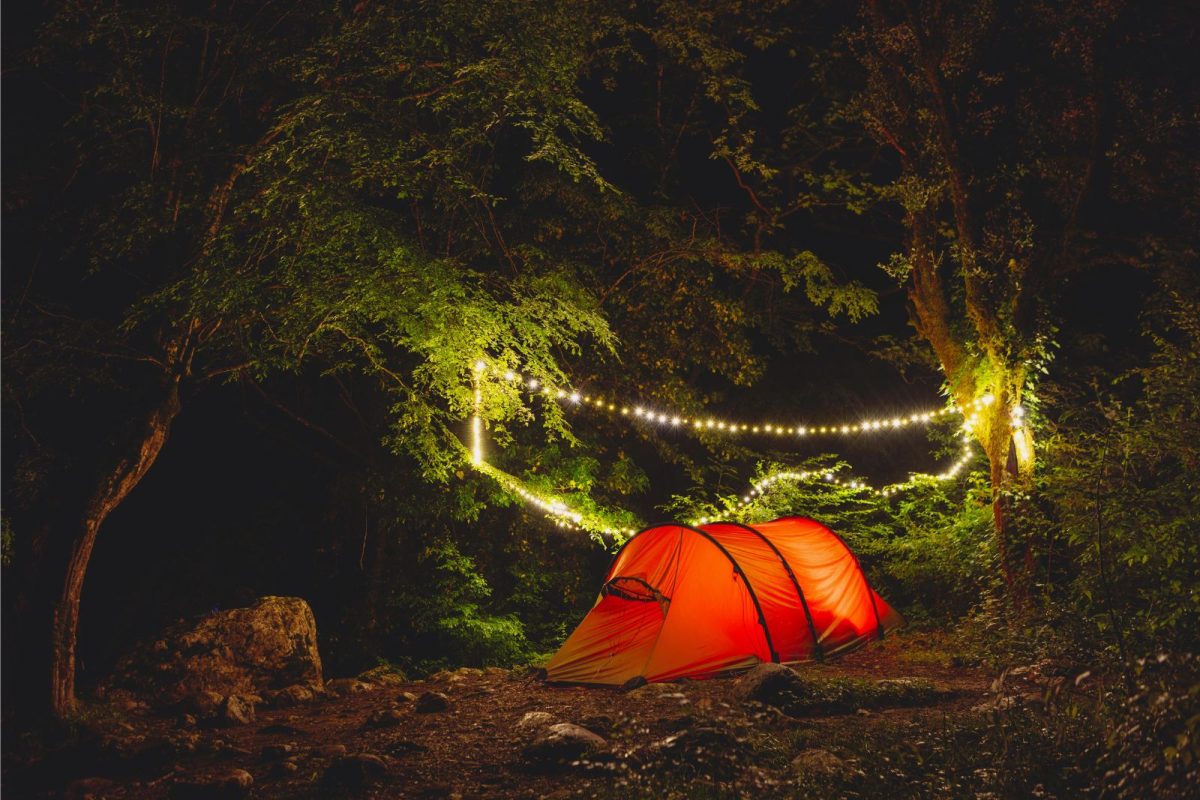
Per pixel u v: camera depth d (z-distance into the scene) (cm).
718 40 1533
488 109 987
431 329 1041
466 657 1547
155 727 889
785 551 1121
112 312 1042
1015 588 1135
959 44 1293
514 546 1628
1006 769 556
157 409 951
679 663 982
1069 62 1305
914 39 1304
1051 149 1380
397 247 952
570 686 985
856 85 1661
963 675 975
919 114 1368
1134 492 941
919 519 1542
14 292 931
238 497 1638
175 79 1009
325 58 966
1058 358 1642
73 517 908
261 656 1052
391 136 955
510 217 1492
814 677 938
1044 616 965
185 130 948
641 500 1930
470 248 1368
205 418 1619
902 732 679
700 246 1546
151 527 1566
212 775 655
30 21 935
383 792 617
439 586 1552
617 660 991
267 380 1600
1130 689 570
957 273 1361
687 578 1030
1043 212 1412
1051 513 1205
